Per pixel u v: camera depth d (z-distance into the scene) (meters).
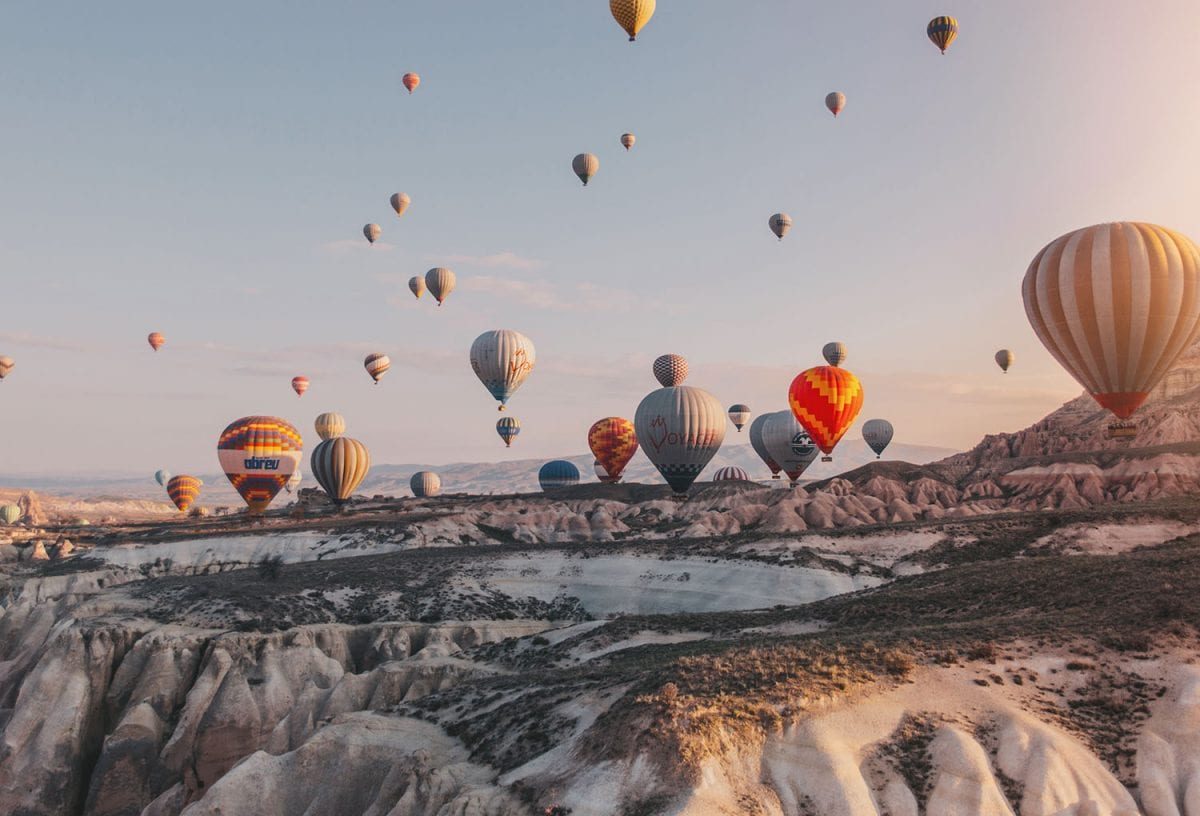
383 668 61.25
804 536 92.19
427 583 90.50
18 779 61.47
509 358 123.94
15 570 119.31
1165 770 32.75
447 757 41.69
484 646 67.81
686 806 30.73
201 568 112.50
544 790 33.94
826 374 109.75
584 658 59.28
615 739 34.81
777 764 33.19
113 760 60.88
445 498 176.12
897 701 35.88
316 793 42.72
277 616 78.56
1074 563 59.06
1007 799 31.97
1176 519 82.44
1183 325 71.31
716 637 59.47
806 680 36.94
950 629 43.69
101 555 115.06
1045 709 35.91
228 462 124.25
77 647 68.56
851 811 31.31
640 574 89.50
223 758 60.31
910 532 91.31
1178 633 38.62
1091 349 73.19
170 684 66.88
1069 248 73.81
